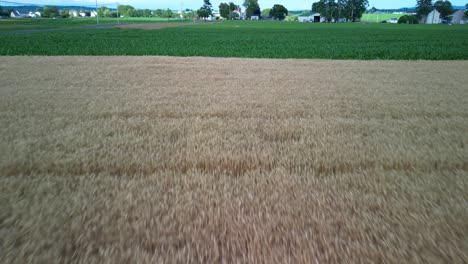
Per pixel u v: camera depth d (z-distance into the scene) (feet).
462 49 67.97
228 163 8.45
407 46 77.36
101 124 12.46
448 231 5.44
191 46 78.54
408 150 9.48
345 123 12.89
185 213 5.93
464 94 20.20
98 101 17.25
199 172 7.84
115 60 43.04
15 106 15.70
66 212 5.93
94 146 9.61
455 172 7.98
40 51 63.10
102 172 7.77
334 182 7.25
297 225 5.54
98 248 4.93
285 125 12.53
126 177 7.56
